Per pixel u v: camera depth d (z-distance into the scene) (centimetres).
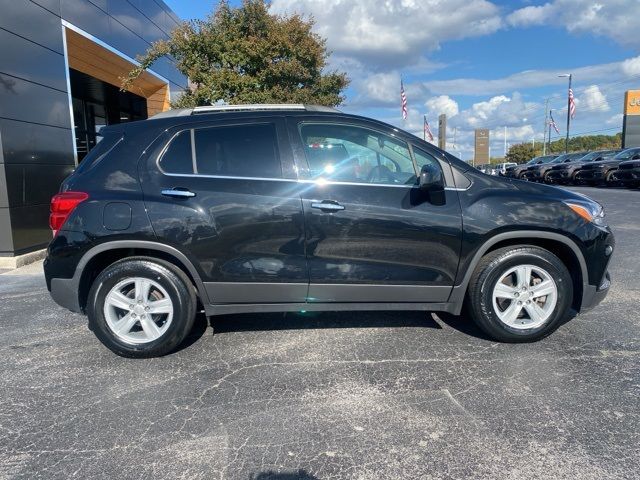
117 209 355
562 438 258
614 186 2011
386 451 251
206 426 277
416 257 367
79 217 356
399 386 318
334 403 299
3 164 771
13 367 364
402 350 375
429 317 448
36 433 274
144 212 354
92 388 327
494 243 368
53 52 921
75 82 1545
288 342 396
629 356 357
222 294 368
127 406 302
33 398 315
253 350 381
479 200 369
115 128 384
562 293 372
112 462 247
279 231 359
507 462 240
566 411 284
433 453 249
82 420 287
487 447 252
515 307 376
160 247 355
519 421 275
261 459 247
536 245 387
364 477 232
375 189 366
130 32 1436
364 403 298
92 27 1193
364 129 379
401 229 362
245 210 357
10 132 788
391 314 458
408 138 380
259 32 1195
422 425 273
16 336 433
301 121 377
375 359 360
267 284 367
